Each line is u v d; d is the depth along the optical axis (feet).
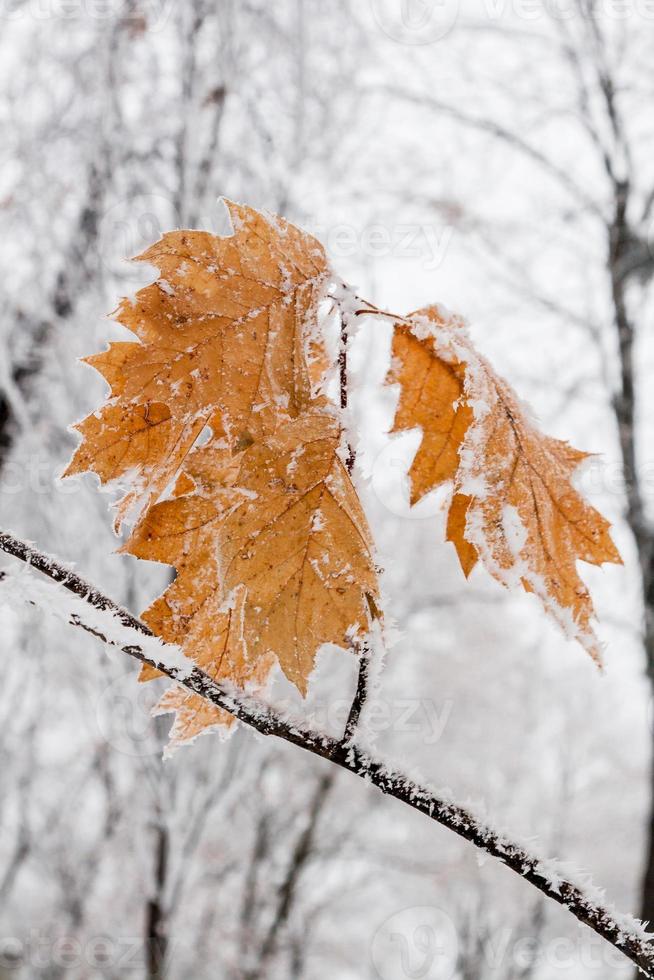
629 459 19.16
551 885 2.82
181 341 2.96
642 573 18.52
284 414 2.95
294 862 28.73
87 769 24.00
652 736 17.81
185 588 2.99
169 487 3.00
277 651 2.61
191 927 26.35
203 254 3.03
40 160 17.52
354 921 34.91
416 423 3.39
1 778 22.90
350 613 2.68
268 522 2.70
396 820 32.71
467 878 31.42
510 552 2.88
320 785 28.68
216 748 17.94
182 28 17.51
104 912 24.39
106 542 16.80
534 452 3.14
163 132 17.48
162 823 17.58
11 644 21.61
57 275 17.52
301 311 3.06
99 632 2.72
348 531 2.72
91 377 17.58
